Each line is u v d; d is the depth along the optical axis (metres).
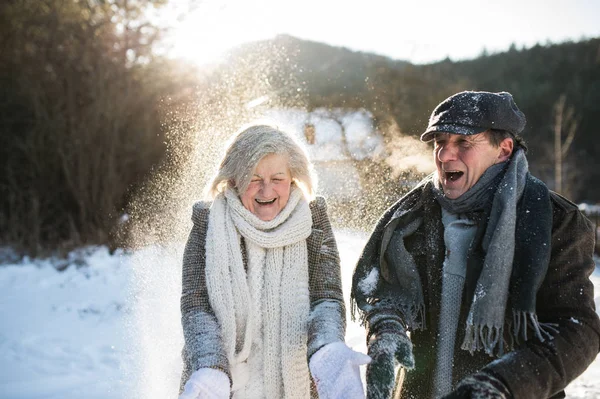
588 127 24.78
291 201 2.25
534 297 1.81
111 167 10.12
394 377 1.96
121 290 6.80
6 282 7.62
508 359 1.74
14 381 4.38
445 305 2.09
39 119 10.52
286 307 2.22
